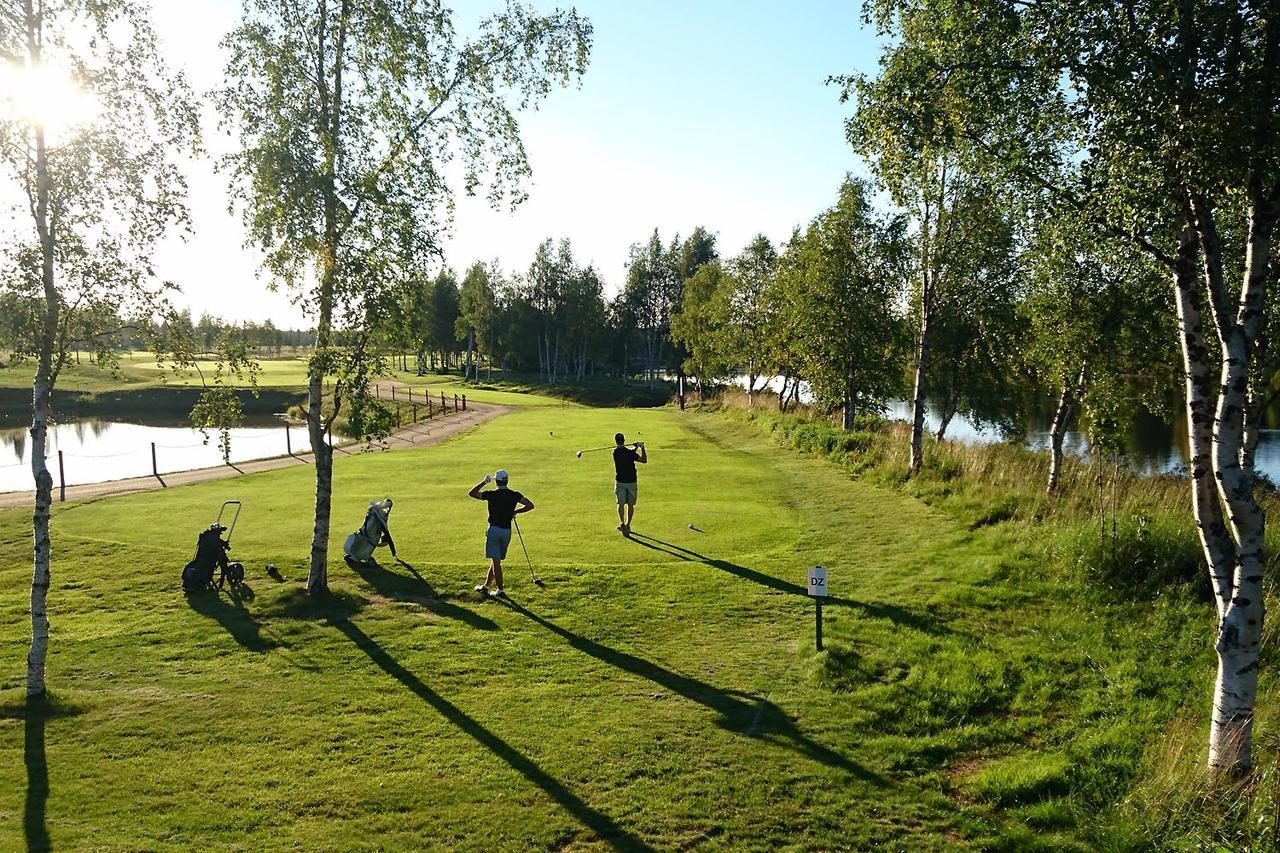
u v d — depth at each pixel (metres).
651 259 80.06
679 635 10.23
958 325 28.98
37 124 8.34
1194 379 6.92
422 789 6.66
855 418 31.86
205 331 10.92
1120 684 8.60
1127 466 24.22
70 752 7.32
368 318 11.09
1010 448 27.25
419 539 14.58
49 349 8.73
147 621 10.77
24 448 37.03
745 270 44.16
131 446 37.22
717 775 6.91
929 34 8.45
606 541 14.49
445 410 44.84
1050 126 7.68
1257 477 21.28
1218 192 6.52
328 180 10.76
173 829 6.08
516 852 5.83
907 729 7.88
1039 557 12.49
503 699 8.40
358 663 9.34
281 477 21.94
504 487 11.63
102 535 14.82
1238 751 6.53
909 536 14.73
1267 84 5.90
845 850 5.93
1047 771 6.88
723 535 15.02
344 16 11.13
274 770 6.98
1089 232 8.07
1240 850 5.71
